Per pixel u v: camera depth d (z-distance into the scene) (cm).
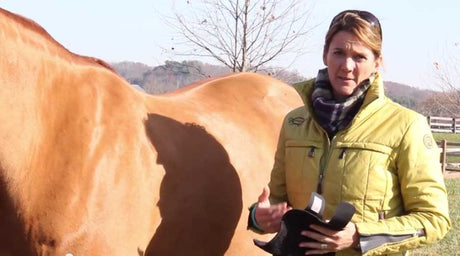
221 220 277
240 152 296
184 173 259
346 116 216
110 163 228
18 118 209
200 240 268
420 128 209
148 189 240
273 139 327
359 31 210
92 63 246
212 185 272
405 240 204
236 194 285
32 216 213
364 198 208
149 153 244
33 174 213
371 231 201
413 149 206
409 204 209
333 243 202
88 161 222
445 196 208
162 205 247
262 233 239
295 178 227
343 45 212
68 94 226
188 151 265
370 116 213
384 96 217
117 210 227
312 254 213
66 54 233
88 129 226
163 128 259
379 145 208
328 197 214
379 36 215
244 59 1046
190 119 278
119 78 253
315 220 200
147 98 268
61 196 215
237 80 342
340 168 212
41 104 217
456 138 2395
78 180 219
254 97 337
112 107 239
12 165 209
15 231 215
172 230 253
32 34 221
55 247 214
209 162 273
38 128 215
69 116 224
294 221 209
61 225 214
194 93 314
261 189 301
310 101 225
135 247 234
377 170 207
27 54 215
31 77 214
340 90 215
